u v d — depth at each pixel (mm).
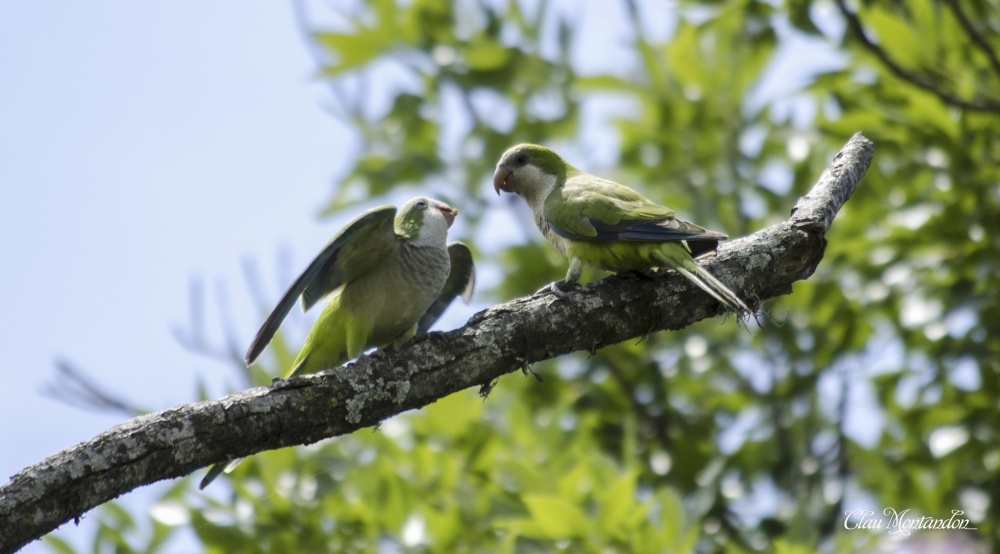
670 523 10016
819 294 13109
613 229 8602
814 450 12906
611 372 13719
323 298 8852
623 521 9922
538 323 7520
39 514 5652
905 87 12547
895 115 12648
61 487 5719
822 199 8312
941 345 12383
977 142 12328
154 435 6066
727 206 13875
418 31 15453
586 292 7785
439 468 11242
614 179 14492
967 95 12078
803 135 13875
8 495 5602
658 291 7918
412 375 7070
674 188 14414
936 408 12414
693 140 14492
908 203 12734
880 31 12633
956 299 12117
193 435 6195
